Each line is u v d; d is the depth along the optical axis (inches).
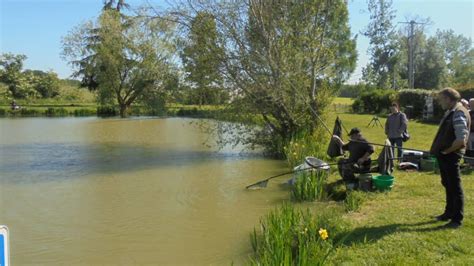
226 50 624.7
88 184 474.9
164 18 638.5
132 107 1807.3
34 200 407.8
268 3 612.7
